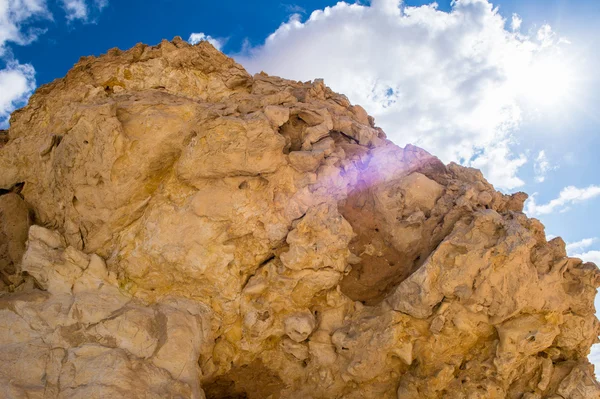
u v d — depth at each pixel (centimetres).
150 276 817
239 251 837
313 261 834
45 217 904
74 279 787
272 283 839
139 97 878
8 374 676
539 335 816
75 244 842
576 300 851
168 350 748
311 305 880
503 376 834
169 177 844
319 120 948
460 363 849
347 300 886
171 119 827
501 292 808
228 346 848
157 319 782
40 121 923
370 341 830
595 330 872
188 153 810
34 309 748
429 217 918
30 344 714
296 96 1002
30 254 796
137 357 731
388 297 860
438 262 821
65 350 718
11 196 908
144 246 810
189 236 805
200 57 973
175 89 941
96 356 711
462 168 977
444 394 843
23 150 916
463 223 859
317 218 840
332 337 859
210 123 806
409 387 836
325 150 892
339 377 866
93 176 813
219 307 834
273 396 887
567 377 845
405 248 915
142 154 817
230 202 815
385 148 967
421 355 834
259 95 972
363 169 957
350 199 941
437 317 816
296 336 852
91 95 898
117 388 674
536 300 818
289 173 861
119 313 765
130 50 953
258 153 811
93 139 800
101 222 834
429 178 955
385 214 923
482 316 824
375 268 918
